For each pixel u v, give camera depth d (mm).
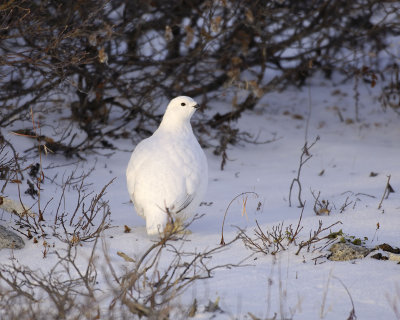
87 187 11078
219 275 6625
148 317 5246
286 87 19016
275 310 5586
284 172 13141
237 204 10547
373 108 18500
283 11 16250
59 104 14672
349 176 12539
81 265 6836
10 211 8555
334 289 6215
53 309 5508
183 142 8586
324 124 17250
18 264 6852
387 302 5898
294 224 8875
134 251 7578
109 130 14656
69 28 11906
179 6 15180
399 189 11258
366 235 8266
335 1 16453
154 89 15031
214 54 15547
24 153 12047
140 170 8211
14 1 10594
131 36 14492
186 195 8094
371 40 18578
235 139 15062
